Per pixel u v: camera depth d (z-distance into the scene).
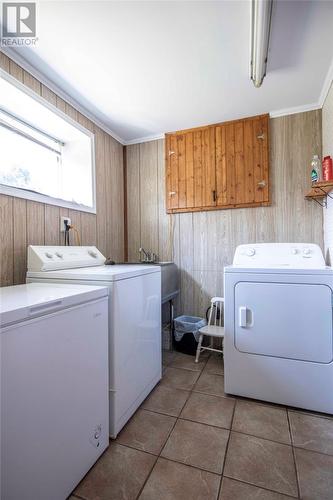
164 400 1.64
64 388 0.98
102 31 1.42
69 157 2.35
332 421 1.43
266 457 1.18
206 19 1.36
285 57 1.65
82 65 1.69
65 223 2.01
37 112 1.88
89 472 1.11
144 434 1.34
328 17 1.37
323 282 1.50
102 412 1.22
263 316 1.62
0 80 1.50
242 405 1.59
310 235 2.25
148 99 2.11
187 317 2.60
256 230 2.42
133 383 1.50
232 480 1.07
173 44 1.52
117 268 1.77
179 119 2.45
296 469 1.11
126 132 2.71
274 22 1.39
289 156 2.30
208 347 2.40
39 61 1.64
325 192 2.04
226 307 1.70
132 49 1.55
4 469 0.74
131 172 2.90
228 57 1.64
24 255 1.66
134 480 1.07
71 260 1.80
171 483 1.06
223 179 2.49
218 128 2.51
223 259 2.54
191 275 2.65
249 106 2.24
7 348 0.76
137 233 2.88
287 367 1.56
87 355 1.11
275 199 2.35
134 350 1.51
